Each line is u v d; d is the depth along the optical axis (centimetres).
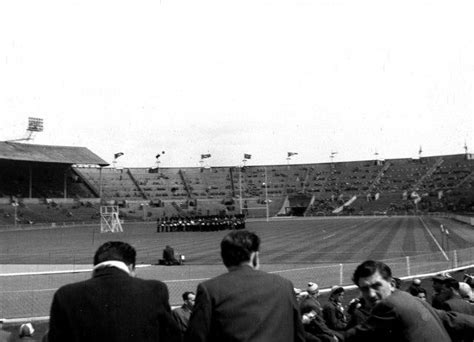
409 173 14112
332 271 2494
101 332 416
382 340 466
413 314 461
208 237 5784
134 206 12419
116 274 450
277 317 431
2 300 1880
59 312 428
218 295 436
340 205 13188
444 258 3006
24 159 10356
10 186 10769
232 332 420
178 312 978
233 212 13138
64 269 2950
